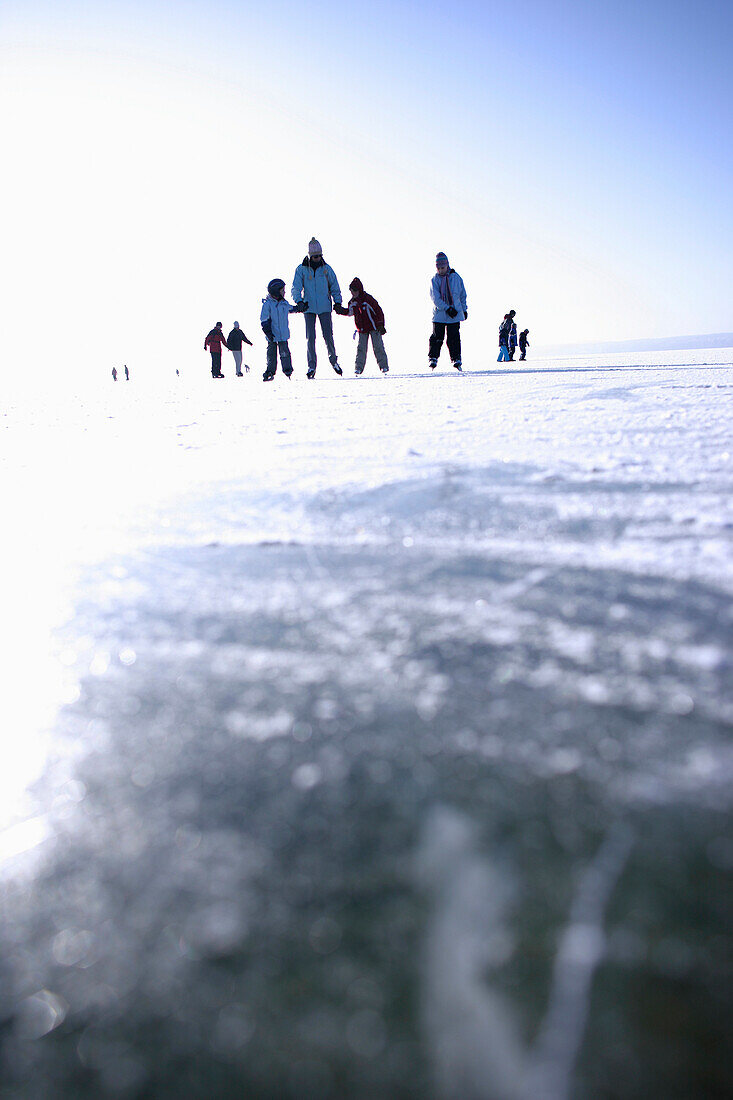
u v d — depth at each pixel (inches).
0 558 50.8
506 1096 12.9
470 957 15.6
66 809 21.5
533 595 36.4
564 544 45.4
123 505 66.7
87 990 15.4
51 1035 14.5
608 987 14.9
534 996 14.7
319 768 22.5
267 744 24.0
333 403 177.5
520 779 21.3
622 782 20.9
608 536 46.7
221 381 499.5
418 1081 13.3
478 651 30.0
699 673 27.3
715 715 24.3
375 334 357.7
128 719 26.4
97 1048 14.2
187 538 53.0
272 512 59.6
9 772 23.6
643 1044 13.7
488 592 37.2
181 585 41.9
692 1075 13.2
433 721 24.7
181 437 123.6
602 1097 12.9
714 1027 14.0
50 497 74.0
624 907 16.7
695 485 60.6
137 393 357.1
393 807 20.5
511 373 273.7
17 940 16.7
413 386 225.5
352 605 36.6
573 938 16.0
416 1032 14.1
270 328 389.4
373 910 17.0
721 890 17.0
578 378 216.8
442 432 104.7
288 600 38.0
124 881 18.4
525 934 16.1
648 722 24.0
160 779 22.5
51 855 19.5
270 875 18.3
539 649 29.9
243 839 19.7
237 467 84.0
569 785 20.9
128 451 111.3
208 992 15.2
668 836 18.7
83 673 30.5
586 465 71.4
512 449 85.3
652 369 258.8
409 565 43.0
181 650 32.3
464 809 20.2
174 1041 14.3
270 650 31.5
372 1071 13.5
